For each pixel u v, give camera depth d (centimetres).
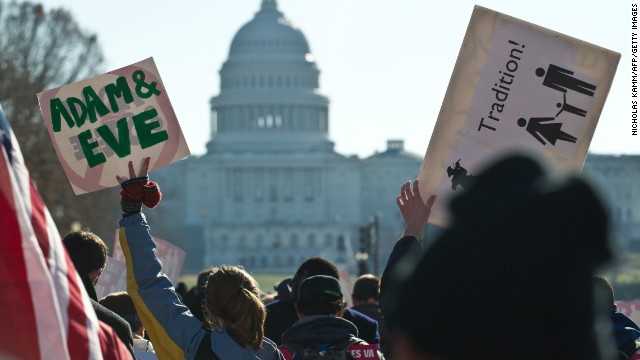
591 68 1132
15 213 646
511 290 455
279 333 1625
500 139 1144
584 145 1136
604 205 467
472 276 457
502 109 1147
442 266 461
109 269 1955
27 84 12125
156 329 1102
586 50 1133
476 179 482
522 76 1145
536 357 452
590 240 463
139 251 1103
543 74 1140
